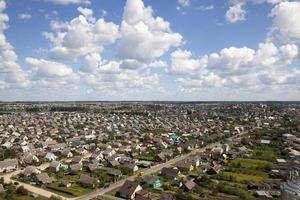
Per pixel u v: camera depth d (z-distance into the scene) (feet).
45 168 458.09
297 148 588.09
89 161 493.36
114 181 392.06
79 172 437.58
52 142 653.30
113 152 564.30
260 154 545.44
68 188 362.53
